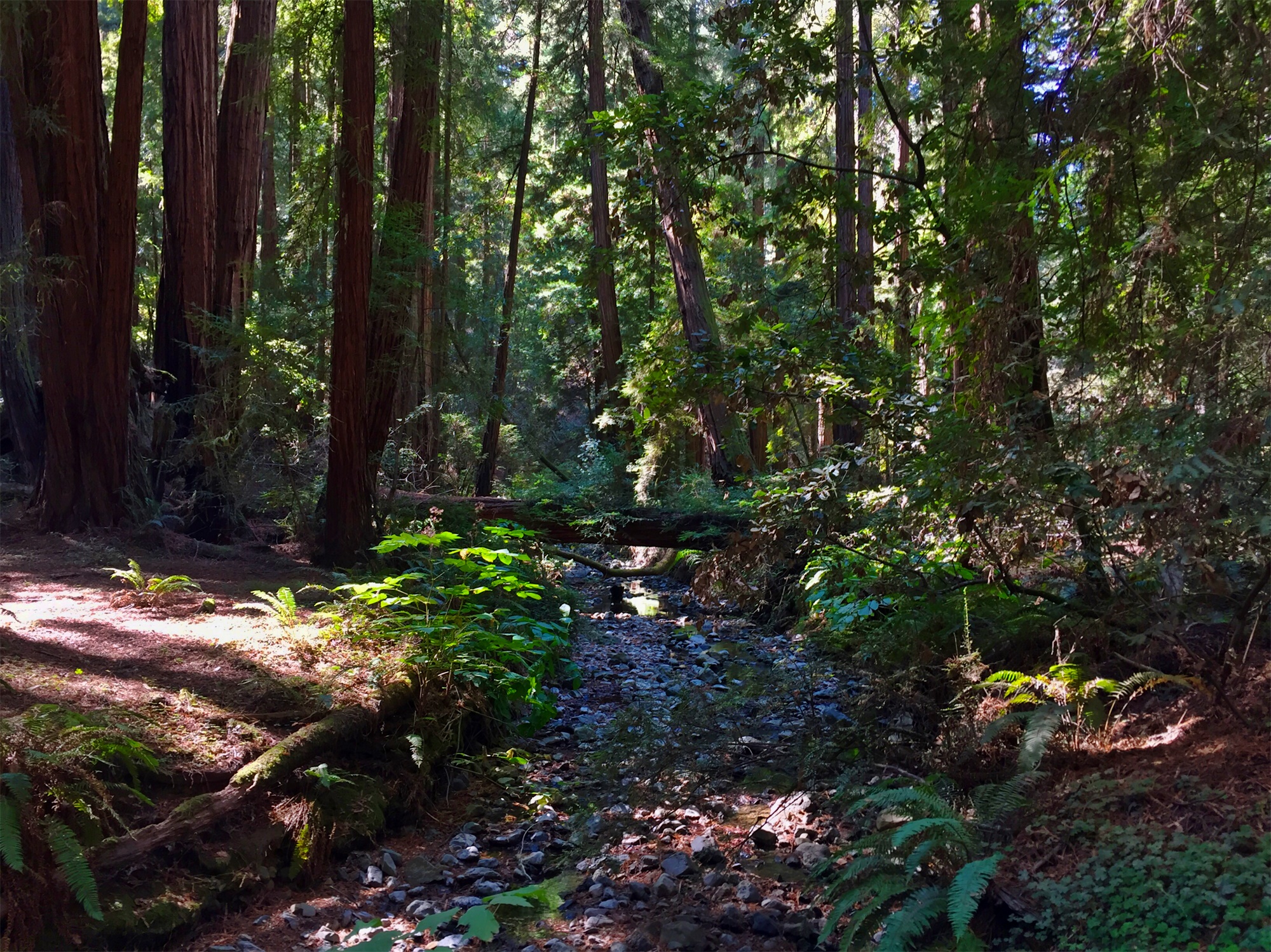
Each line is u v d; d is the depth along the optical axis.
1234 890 2.78
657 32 19.25
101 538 8.48
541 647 6.92
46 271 8.32
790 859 4.34
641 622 10.30
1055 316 4.83
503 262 26.83
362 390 8.41
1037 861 3.46
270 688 4.79
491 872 4.23
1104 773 3.86
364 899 3.96
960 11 5.48
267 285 11.76
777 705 5.68
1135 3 4.27
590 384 22.58
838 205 7.07
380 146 17.77
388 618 5.75
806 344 6.05
